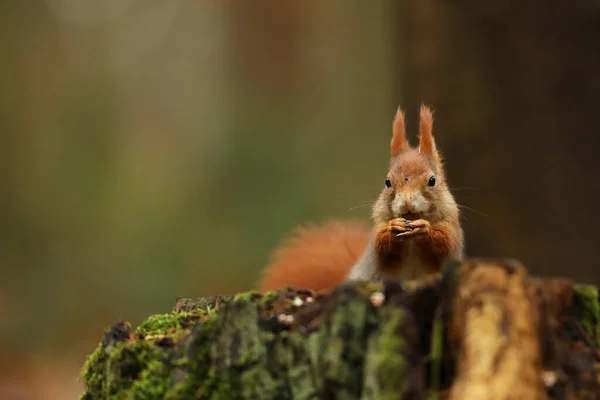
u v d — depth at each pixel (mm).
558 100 11828
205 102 41500
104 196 29109
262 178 30953
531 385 4312
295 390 4820
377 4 37781
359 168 33594
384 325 4559
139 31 42625
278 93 36844
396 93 12969
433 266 7609
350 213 29906
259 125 33469
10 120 28609
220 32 41156
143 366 5375
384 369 4418
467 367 4379
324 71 38000
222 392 4996
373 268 7801
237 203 29734
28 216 26812
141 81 41906
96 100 32188
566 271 11953
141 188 30938
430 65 12281
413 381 4418
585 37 11688
